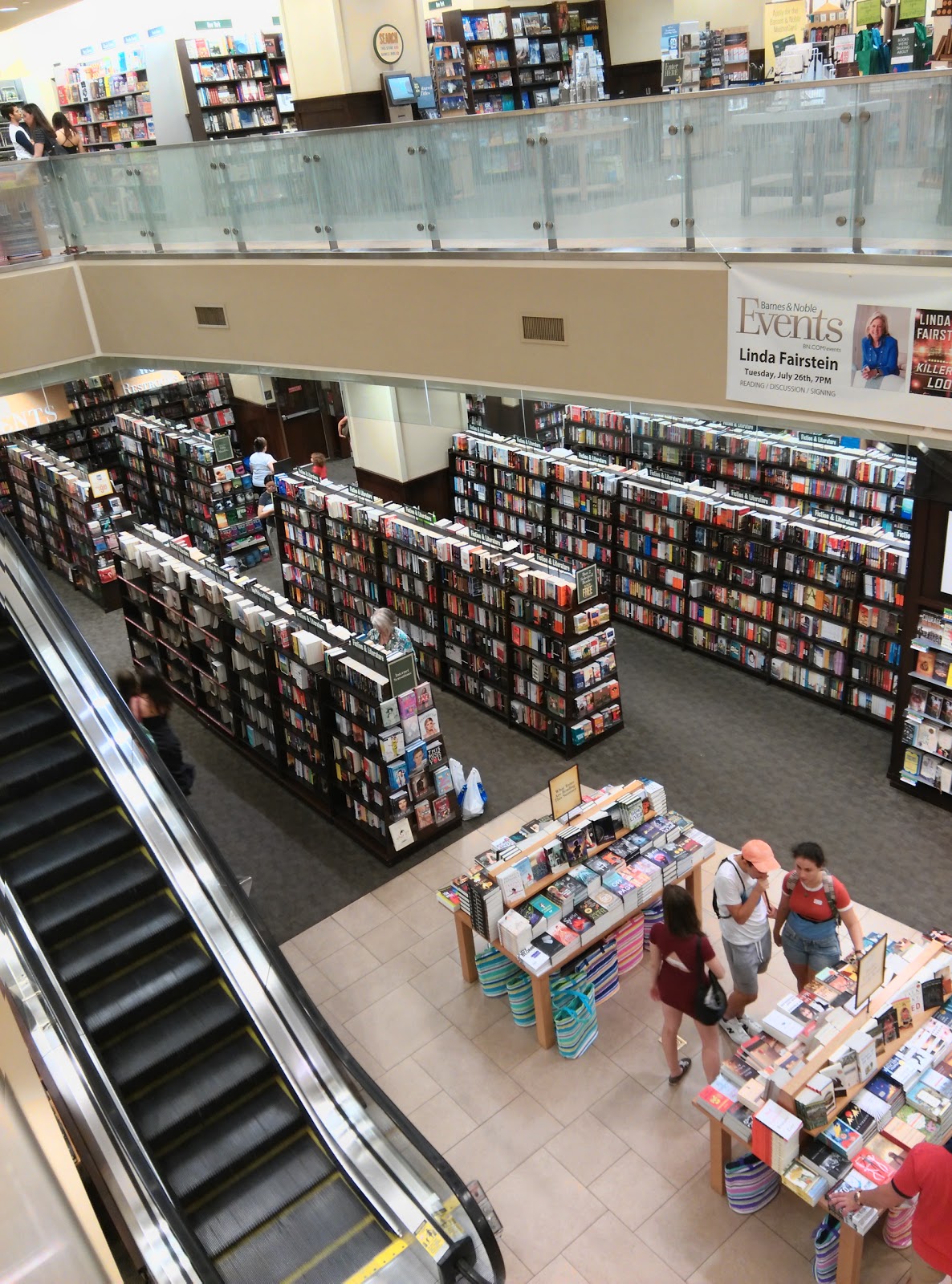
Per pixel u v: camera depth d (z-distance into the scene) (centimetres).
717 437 1102
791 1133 461
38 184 1008
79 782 686
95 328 1066
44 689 722
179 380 1711
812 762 893
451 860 830
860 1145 467
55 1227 209
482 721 1033
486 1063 636
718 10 1078
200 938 625
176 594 1067
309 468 1321
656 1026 652
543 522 1227
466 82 1035
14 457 1536
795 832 807
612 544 1145
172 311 990
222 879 617
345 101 1006
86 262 1031
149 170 934
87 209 1012
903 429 569
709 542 1031
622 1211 534
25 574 771
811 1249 505
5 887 586
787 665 996
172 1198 513
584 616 908
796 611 967
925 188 527
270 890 822
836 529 928
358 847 866
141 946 612
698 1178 548
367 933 762
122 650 1276
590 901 648
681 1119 584
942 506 722
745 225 606
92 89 1702
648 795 711
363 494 1183
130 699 861
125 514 1284
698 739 946
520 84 1300
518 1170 563
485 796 889
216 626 1006
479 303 764
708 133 602
